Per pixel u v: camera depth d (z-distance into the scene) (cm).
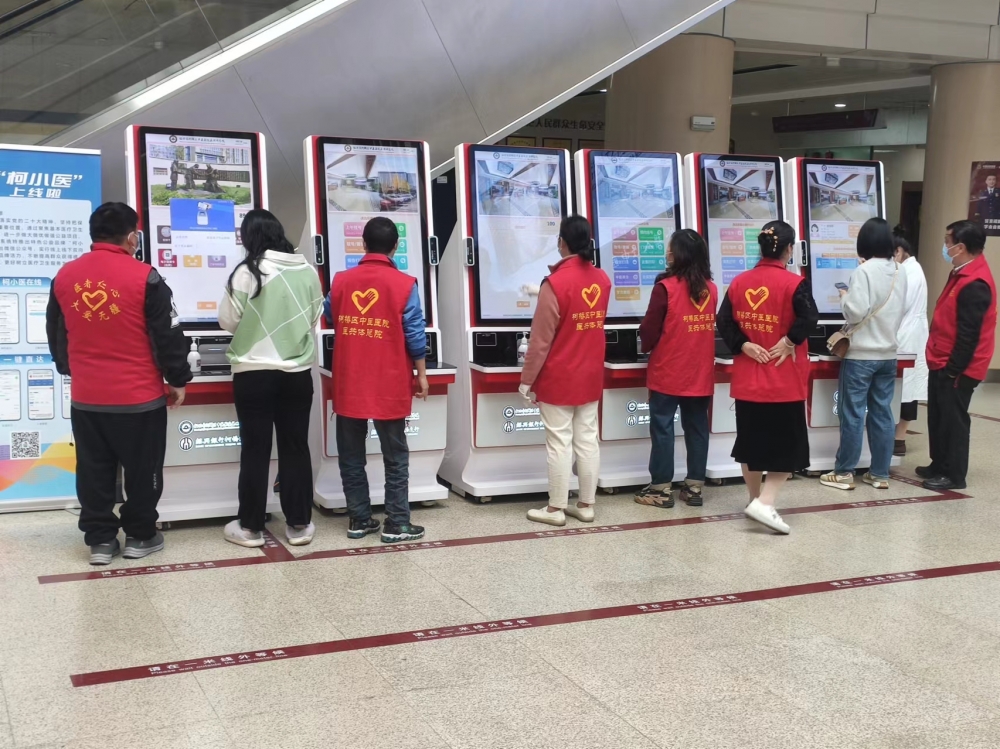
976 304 513
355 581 367
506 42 602
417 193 478
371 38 573
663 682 285
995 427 734
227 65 543
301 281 394
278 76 556
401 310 402
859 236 517
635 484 513
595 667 294
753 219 554
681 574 383
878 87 1125
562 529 443
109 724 251
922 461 612
